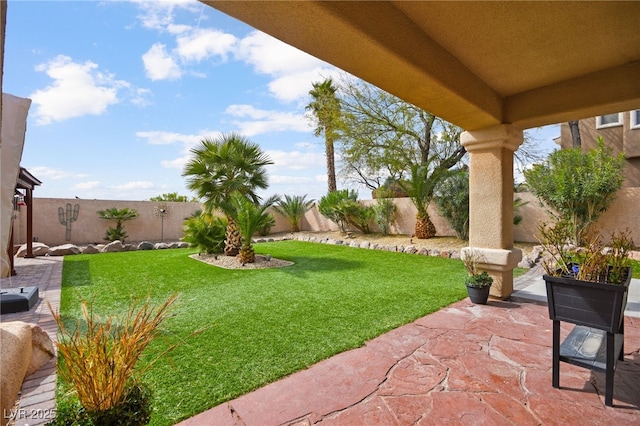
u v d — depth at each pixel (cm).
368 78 266
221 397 217
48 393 227
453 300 436
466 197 921
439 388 225
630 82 310
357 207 1247
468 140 425
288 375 245
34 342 265
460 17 239
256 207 775
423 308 402
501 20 242
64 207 1175
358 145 1226
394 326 342
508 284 439
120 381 145
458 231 962
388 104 1188
